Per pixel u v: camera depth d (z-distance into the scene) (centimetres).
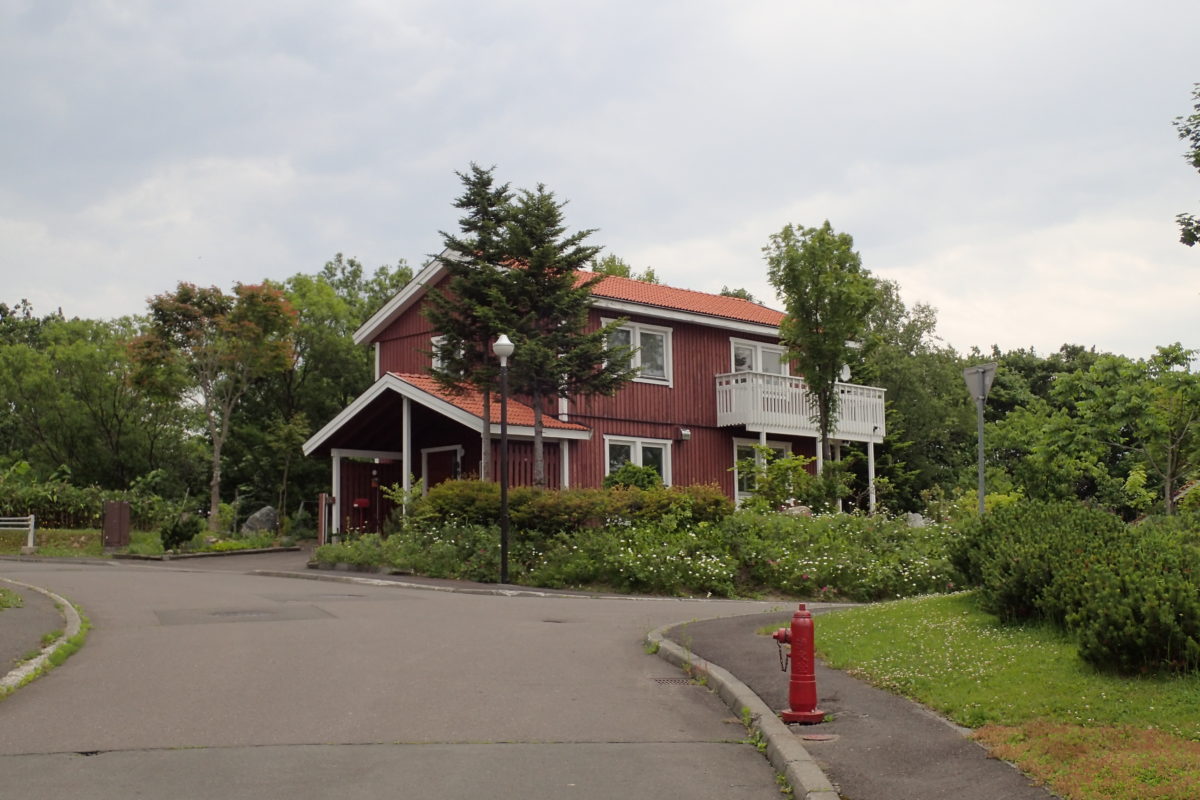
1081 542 1101
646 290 3353
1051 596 1024
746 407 3219
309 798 670
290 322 4091
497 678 1055
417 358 3247
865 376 3947
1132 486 3106
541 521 2302
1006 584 1076
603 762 761
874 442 3512
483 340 2522
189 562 2905
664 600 1902
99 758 758
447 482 2445
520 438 2817
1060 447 2809
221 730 841
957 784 663
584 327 2748
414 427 3147
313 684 1016
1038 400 4866
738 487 3350
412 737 824
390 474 3234
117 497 3728
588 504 2294
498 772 731
